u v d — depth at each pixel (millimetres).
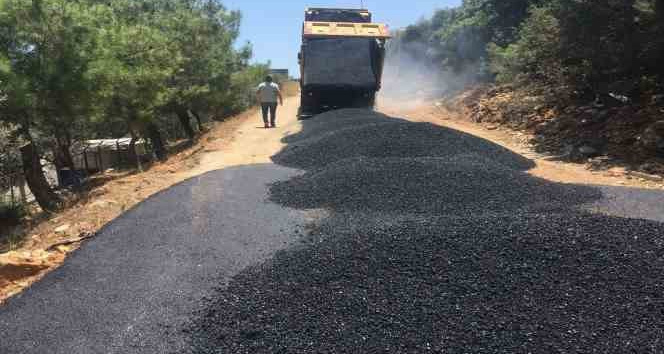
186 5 20188
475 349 3477
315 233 5832
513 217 5387
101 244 5996
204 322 4133
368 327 3791
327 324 3875
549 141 12570
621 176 9125
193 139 18875
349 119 13258
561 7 11758
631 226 5008
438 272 4367
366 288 4258
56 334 4234
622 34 11242
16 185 14156
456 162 8422
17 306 4766
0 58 9680
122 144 21375
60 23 10594
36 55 10656
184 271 5105
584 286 4051
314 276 4539
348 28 17359
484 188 7246
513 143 13281
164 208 7031
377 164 8281
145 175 10719
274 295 4348
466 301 3967
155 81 13906
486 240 4766
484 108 17969
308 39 17219
